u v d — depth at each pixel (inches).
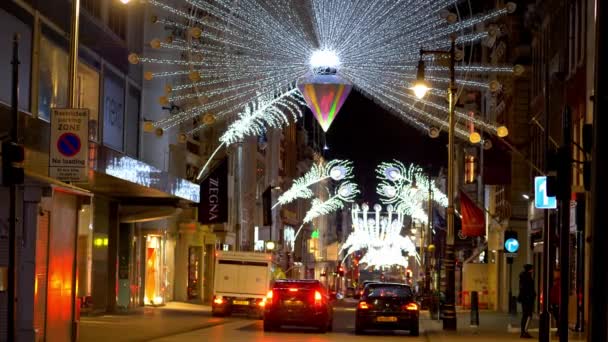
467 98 3137.3
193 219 2327.8
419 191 2957.7
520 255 2327.8
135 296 1891.0
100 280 1669.5
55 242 834.2
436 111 1984.5
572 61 1595.7
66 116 850.1
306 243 5083.7
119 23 1624.0
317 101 1290.6
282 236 4163.4
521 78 2321.6
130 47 1688.0
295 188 3538.4
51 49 1226.0
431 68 1482.5
